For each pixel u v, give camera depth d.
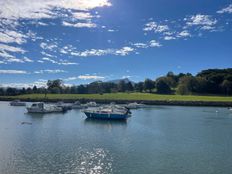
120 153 39.66
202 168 33.66
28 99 179.62
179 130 62.16
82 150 40.84
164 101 157.25
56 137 50.69
